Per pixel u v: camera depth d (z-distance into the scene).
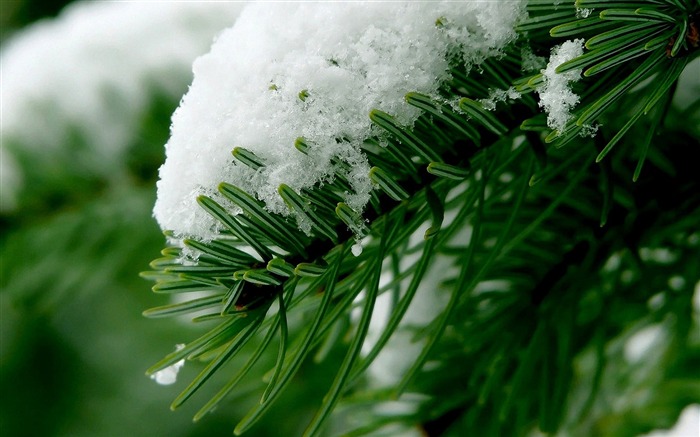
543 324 0.48
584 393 0.53
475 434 0.50
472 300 0.49
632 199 0.48
